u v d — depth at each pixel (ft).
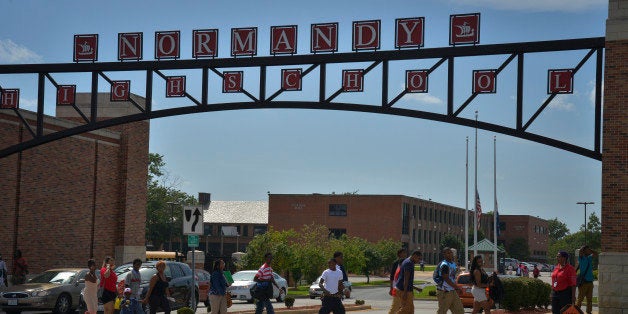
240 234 411.95
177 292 96.99
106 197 148.25
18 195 125.90
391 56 91.91
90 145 143.84
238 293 132.16
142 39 99.91
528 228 543.39
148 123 158.51
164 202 380.17
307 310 100.73
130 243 152.15
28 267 127.85
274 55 95.55
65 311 95.71
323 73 94.58
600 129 85.81
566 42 86.74
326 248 242.37
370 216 372.17
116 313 75.15
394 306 72.13
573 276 69.21
